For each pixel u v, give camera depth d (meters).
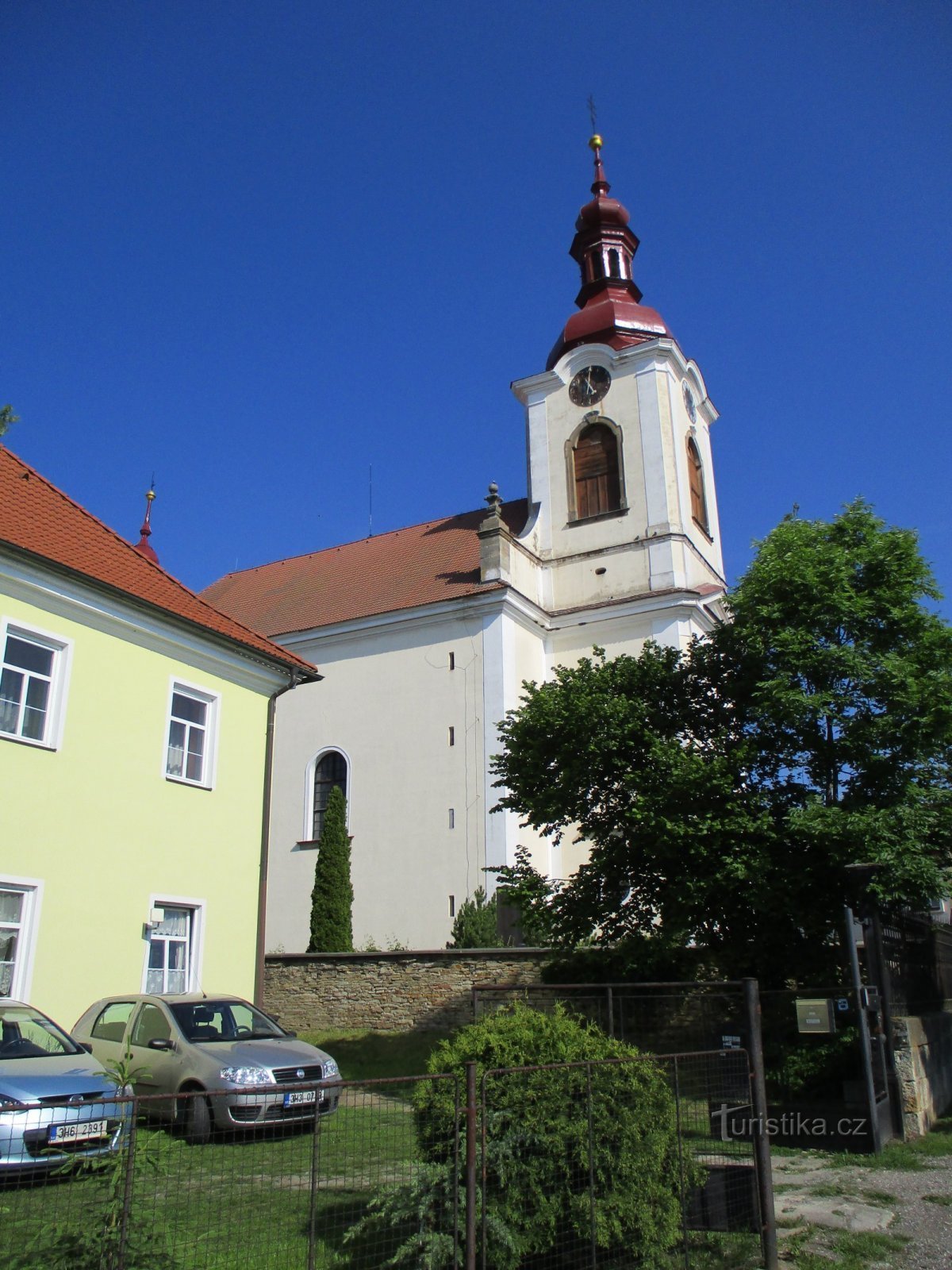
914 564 15.73
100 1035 13.36
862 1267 7.34
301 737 31.48
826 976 14.61
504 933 24.66
